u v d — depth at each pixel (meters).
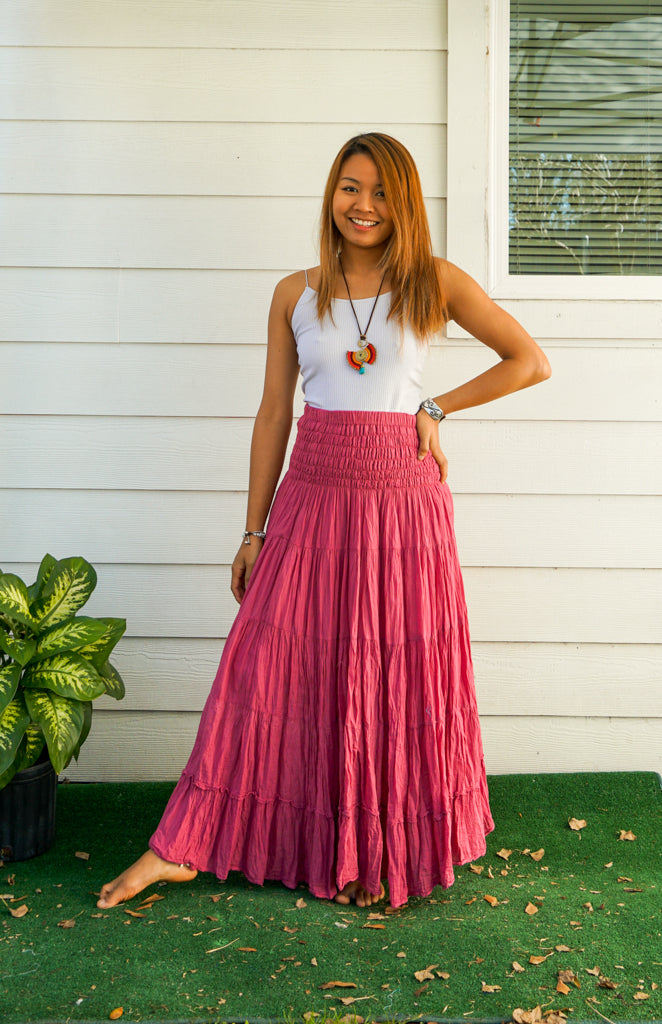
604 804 2.55
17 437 2.70
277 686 1.97
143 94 2.64
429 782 1.95
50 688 2.09
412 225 1.95
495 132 2.67
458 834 2.01
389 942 1.82
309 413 2.03
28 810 2.21
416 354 2.01
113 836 2.37
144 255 2.67
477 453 2.70
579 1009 1.59
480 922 1.91
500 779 2.68
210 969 1.72
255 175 2.66
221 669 2.01
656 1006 1.60
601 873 2.16
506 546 2.71
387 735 1.94
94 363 2.69
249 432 2.71
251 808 1.99
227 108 2.65
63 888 2.07
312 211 2.67
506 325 2.06
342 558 1.96
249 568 2.16
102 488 2.72
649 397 2.69
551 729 2.74
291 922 1.90
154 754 2.74
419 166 2.66
